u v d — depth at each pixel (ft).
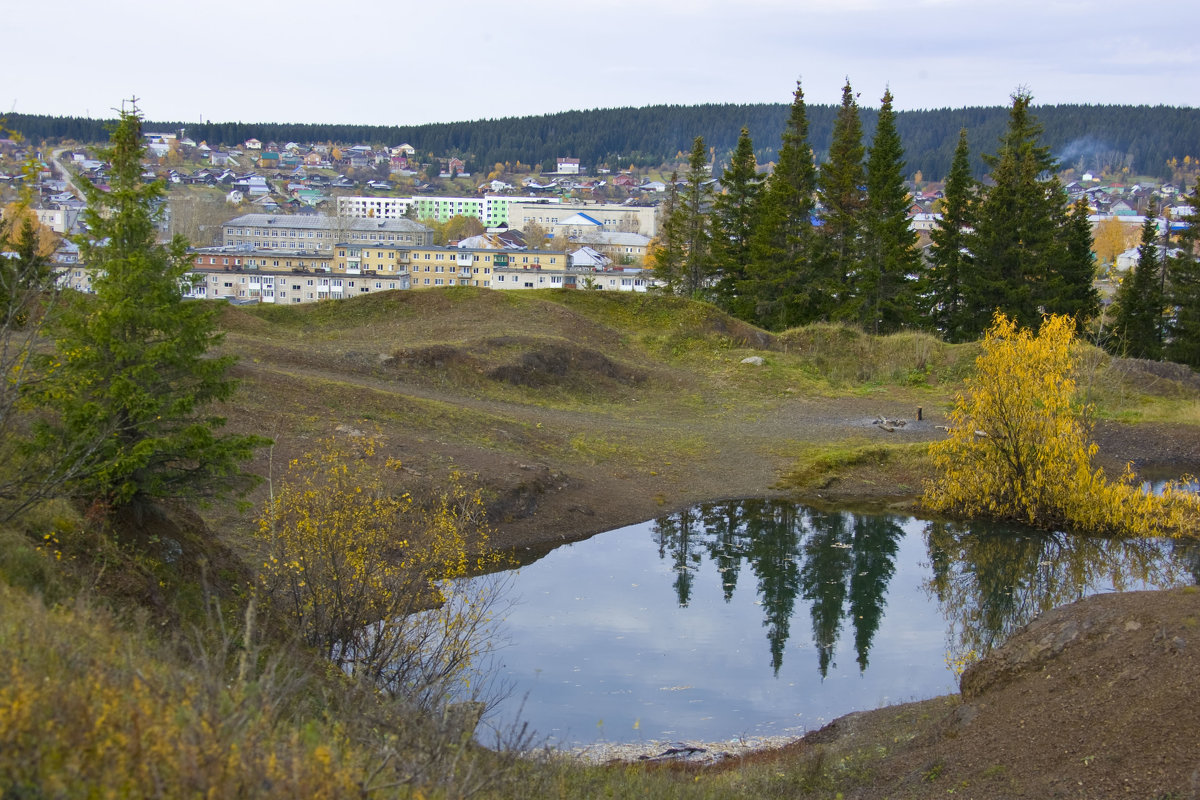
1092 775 28.86
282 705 27.32
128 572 36.58
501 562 68.74
